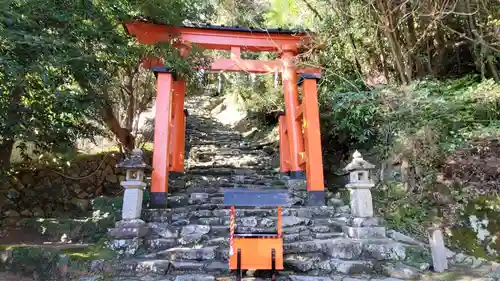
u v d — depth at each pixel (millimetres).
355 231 3900
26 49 3057
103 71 4738
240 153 8062
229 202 3271
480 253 3900
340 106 5180
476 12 4473
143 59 5020
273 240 3170
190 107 12297
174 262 3457
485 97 4289
